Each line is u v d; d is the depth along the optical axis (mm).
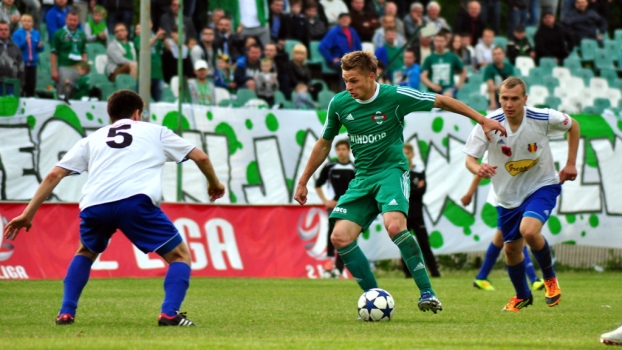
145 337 17203
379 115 22469
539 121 25844
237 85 60125
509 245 26594
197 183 51219
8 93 49000
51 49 54219
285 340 16781
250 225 47875
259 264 47562
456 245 53938
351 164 47812
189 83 55750
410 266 22500
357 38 64375
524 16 74562
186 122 51219
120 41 54906
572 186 55844
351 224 23016
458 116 55031
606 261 57125
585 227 55875
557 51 72062
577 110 66750
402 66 65062
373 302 22156
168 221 19703
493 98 64062
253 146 52562
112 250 44375
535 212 25594
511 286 41719
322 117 54188
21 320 21969
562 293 36625
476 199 54656
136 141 19891
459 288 39312
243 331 18891
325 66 63719
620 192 56750
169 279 19719
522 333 19016
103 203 19312
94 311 25016
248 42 60312
